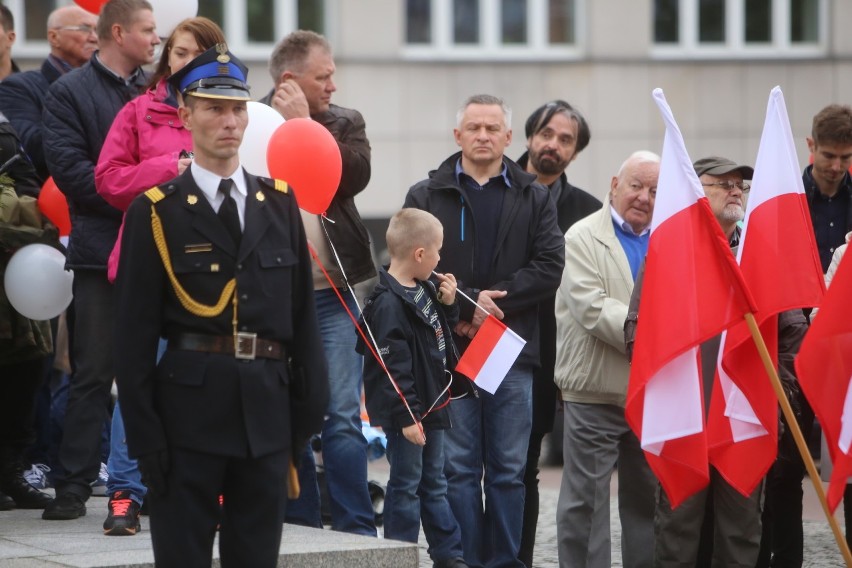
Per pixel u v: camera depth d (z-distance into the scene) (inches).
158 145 550.9
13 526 564.1
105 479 700.0
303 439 415.5
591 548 609.9
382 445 882.1
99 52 598.2
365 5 1718.8
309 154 550.9
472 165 633.0
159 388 398.3
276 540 405.4
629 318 574.6
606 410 610.2
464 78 1739.7
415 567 528.4
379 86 1727.4
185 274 398.9
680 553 580.1
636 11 1758.1
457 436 609.3
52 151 575.5
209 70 405.4
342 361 613.9
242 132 409.1
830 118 687.1
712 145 1769.2
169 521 395.5
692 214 530.9
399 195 1734.7
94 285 573.6
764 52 1776.6
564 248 631.2
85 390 579.8
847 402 536.4
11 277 602.5
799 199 555.2
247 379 397.4
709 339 575.2
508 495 615.5
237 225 405.1
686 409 531.8
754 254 555.2
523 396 618.8
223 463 397.7
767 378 549.3
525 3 1756.9
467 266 622.8
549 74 1750.7
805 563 709.3
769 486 635.5
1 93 701.3
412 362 577.3
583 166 1756.9
